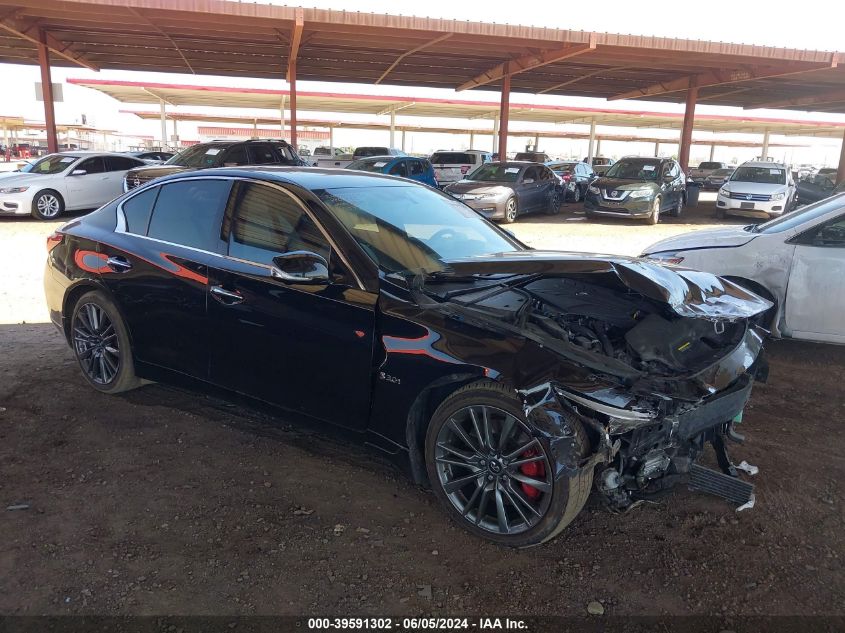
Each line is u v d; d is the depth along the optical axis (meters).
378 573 2.82
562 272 3.16
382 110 39.38
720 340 3.47
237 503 3.32
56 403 4.45
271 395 3.69
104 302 4.40
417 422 3.26
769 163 19.59
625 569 2.91
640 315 3.50
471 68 23.14
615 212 17.36
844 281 5.40
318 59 21.64
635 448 2.86
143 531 3.05
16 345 5.69
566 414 2.74
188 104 36.75
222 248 3.86
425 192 4.51
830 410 4.79
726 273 5.82
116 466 3.64
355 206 3.76
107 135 79.25
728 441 4.19
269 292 3.56
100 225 4.53
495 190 16.55
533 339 2.91
